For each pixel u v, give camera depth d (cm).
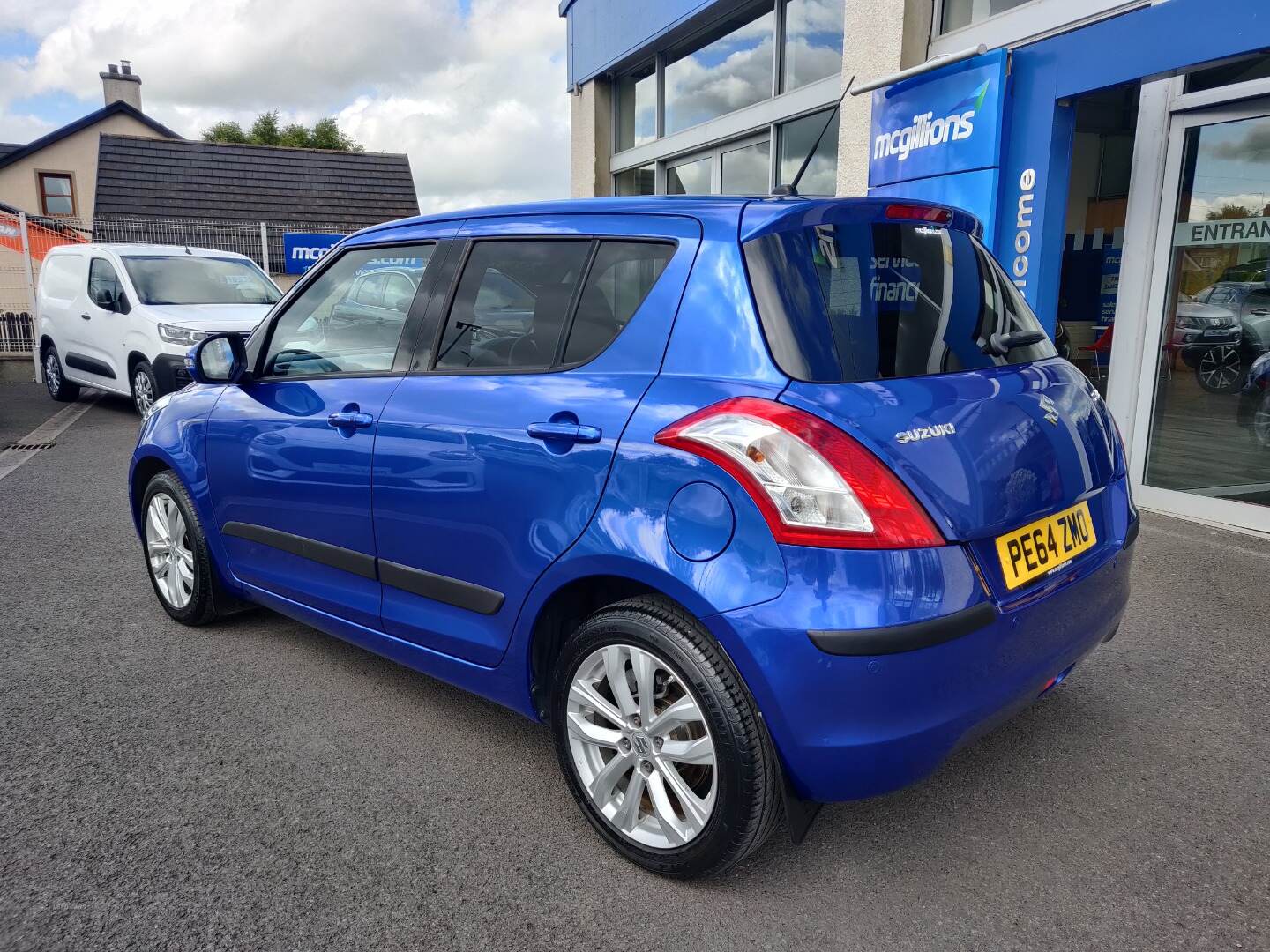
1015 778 273
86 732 305
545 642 253
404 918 214
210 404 364
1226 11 480
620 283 242
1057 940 205
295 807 260
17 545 531
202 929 210
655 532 211
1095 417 258
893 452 195
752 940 206
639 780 229
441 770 281
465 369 272
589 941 206
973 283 254
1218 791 264
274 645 381
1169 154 541
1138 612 400
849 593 189
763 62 945
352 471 294
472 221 290
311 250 1667
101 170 2481
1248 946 202
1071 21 591
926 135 674
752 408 201
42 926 211
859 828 250
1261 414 508
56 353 1148
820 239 222
